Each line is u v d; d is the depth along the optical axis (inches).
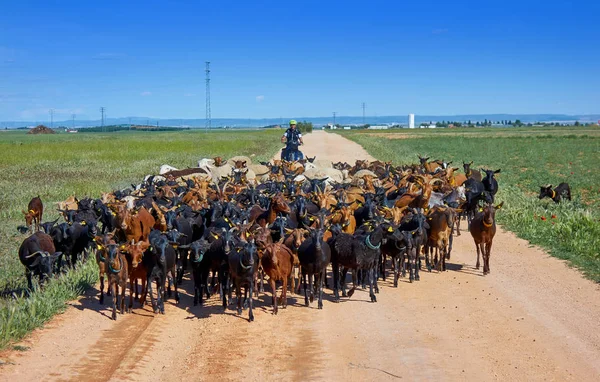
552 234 890.7
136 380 440.8
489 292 641.6
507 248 847.7
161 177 1360.7
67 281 657.6
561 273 704.4
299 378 438.9
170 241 604.7
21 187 1423.5
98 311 596.7
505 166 2098.9
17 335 506.3
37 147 2893.7
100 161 2117.4
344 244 627.2
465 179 1261.1
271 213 763.4
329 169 1294.3
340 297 647.1
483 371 441.7
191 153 2529.5
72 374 444.5
